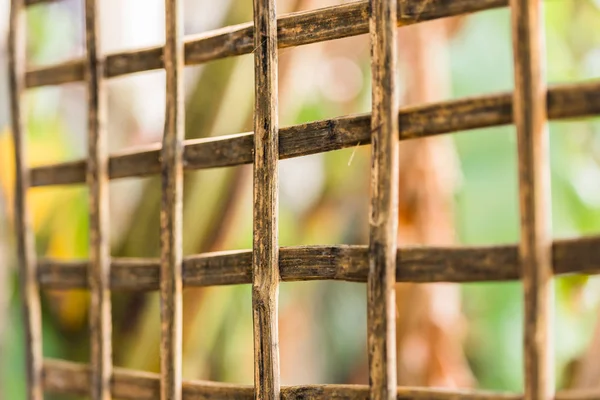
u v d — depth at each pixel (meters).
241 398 1.06
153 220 1.52
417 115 0.99
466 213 2.36
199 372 1.59
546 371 0.95
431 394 0.99
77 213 1.99
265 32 1.04
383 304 1.00
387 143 1.00
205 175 1.41
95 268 1.16
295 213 2.47
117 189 1.81
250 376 2.16
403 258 1.00
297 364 2.61
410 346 1.92
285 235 2.36
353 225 2.66
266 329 1.04
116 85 2.13
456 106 0.98
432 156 1.92
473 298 2.54
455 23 1.95
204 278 1.08
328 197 2.37
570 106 0.95
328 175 2.35
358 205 2.62
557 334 2.18
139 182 1.83
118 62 1.15
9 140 1.83
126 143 2.15
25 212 1.21
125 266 1.15
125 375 1.14
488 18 2.49
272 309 1.04
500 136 2.42
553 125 2.20
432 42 1.91
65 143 2.16
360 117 1.01
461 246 0.98
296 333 2.50
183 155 1.10
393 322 1.00
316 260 1.03
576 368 2.12
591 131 2.30
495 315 2.53
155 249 1.51
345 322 2.99
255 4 1.04
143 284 1.13
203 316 1.52
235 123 1.42
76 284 1.18
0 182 1.81
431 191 1.92
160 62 1.12
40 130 2.08
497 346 2.51
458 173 2.24
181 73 1.10
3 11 1.83
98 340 1.16
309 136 1.03
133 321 1.51
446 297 1.96
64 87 2.26
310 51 1.73
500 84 2.45
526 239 0.96
